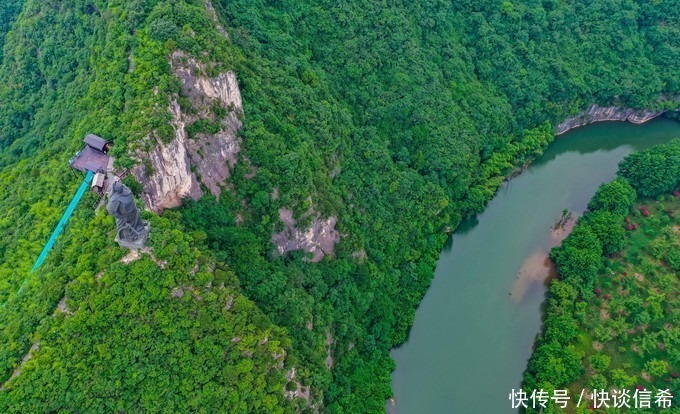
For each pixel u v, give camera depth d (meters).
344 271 77.25
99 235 52.81
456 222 99.81
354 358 77.00
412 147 96.75
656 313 84.31
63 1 84.25
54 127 74.44
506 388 81.94
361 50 93.88
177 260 53.62
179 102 59.62
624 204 98.44
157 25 61.09
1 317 52.12
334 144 79.81
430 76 99.38
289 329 65.56
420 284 90.50
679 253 92.44
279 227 69.38
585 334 84.50
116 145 56.03
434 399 80.31
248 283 63.34
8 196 66.69
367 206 85.75
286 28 86.50
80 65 79.19
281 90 76.88
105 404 49.38
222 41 66.44
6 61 89.81
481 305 91.69
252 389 56.28
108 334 50.38
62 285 50.84
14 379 46.91
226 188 66.12
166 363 52.47
